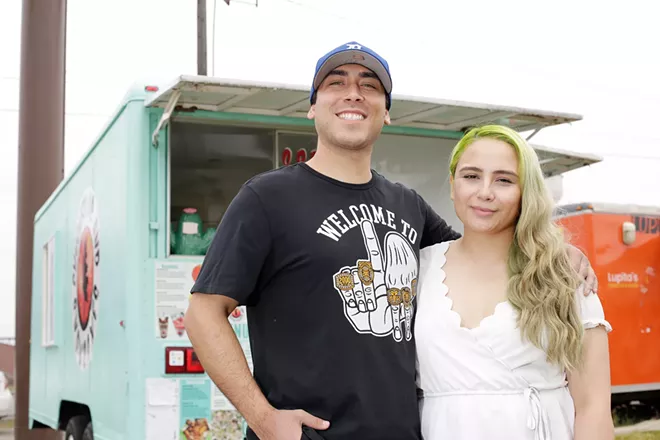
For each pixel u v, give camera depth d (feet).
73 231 22.94
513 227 10.05
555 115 18.29
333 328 9.19
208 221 17.49
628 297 29.25
